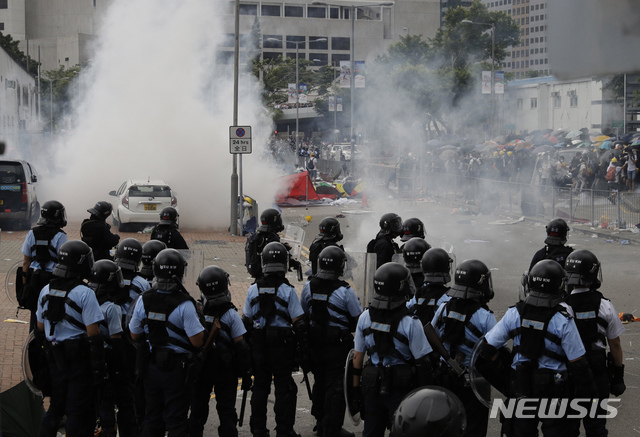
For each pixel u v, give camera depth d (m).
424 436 2.75
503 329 4.99
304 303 6.44
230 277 14.46
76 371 5.64
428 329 5.21
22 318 11.05
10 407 5.91
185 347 5.43
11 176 20.67
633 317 10.78
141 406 5.75
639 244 18.48
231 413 6.14
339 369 6.26
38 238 7.96
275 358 6.22
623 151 25.80
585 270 5.39
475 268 5.30
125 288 6.37
